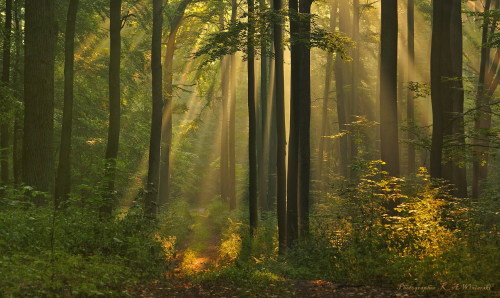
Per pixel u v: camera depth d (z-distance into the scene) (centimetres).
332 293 949
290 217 1794
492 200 1438
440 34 1648
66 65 1595
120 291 891
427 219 1181
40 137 1472
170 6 3462
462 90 1864
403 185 1301
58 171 1577
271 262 1513
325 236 1401
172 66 3666
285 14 1712
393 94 1556
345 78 3753
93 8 2647
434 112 1653
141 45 3459
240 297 925
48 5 1493
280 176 1903
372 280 1045
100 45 3050
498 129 1848
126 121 3177
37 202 1436
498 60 2659
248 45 1712
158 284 1045
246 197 4503
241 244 2011
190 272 1373
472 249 1002
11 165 2667
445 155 1852
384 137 1559
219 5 3359
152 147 2056
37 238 983
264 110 3155
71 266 852
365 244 1146
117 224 1193
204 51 1744
